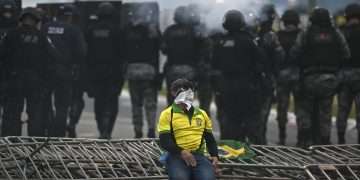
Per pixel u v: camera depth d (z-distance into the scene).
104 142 27.75
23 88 34.22
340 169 25.17
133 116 37.88
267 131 46.56
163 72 37.75
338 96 36.78
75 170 25.27
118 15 38.59
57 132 36.09
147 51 37.03
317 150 27.59
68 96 35.97
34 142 27.11
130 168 25.53
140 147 27.48
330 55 34.97
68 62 35.50
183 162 22.06
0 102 34.97
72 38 35.53
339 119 36.88
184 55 36.66
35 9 34.53
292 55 35.56
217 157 22.62
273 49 35.62
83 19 39.25
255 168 24.98
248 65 34.97
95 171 25.36
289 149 27.92
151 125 37.66
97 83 37.53
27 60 34.16
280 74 36.66
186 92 22.20
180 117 22.17
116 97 38.19
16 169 24.78
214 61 35.53
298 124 36.56
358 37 35.78
